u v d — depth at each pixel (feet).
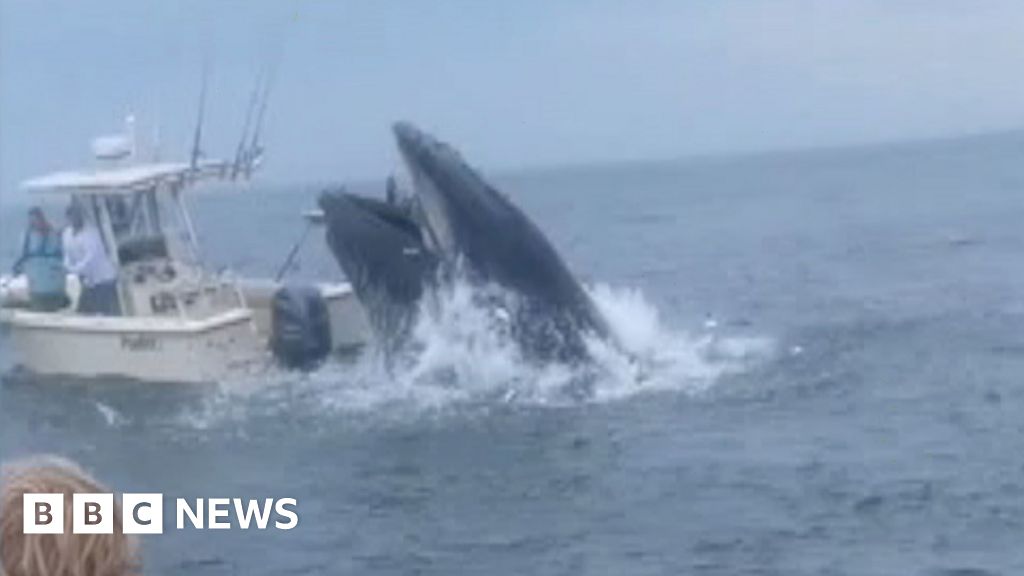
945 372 234.58
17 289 305.12
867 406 220.64
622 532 166.71
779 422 219.00
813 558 151.43
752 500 174.91
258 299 299.58
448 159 285.02
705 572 150.20
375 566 156.56
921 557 149.07
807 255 384.27
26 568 46.85
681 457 203.41
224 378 278.87
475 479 199.82
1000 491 167.94
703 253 397.60
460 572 153.48
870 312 293.64
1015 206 442.09
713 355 269.03
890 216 449.48
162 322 283.18
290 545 165.17
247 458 219.20
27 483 48.01
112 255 302.45
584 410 248.32
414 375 275.39
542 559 158.81
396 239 285.84
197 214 311.47
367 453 220.02
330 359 291.58
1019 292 300.20
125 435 238.27
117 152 302.86
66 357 288.10
